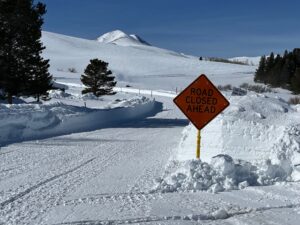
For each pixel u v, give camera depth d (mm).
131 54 174875
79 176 10062
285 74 110188
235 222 6691
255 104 13836
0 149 14094
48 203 7684
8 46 28641
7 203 7652
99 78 63594
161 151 14562
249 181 9141
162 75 130750
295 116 13156
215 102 10172
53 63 142250
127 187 8984
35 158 12500
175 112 39625
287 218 6859
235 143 11195
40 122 19438
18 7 28625
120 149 14922
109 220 6695
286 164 9547
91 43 191875
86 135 19438
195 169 9266
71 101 50406
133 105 36594
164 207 7430
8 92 29906
